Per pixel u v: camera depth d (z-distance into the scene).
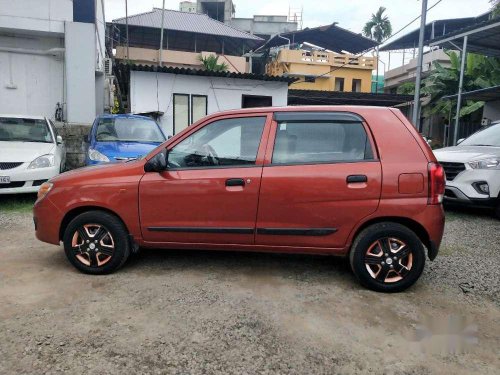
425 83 24.64
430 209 3.62
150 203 3.89
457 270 4.41
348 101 24.36
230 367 2.61
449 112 20.84
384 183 3.64
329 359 2.72
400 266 3.71
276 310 3.36
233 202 3.79
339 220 3.72
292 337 2.96
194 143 3.95
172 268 4.25
